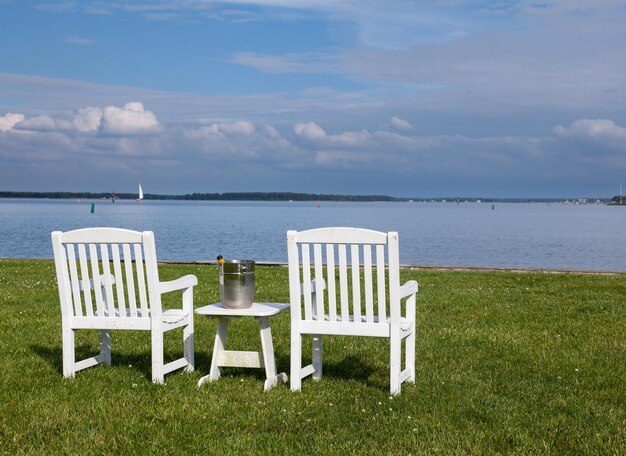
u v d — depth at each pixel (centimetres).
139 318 643
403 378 632
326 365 734
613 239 5350
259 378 673
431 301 1188
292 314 616
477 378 674
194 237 4972
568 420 540
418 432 509
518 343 848
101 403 582
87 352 806
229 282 638
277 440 492
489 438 494
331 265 605
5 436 507
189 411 561
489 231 6619
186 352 693
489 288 1367
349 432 511
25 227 6000
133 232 626
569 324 975
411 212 15750
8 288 1340
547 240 5166
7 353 796
